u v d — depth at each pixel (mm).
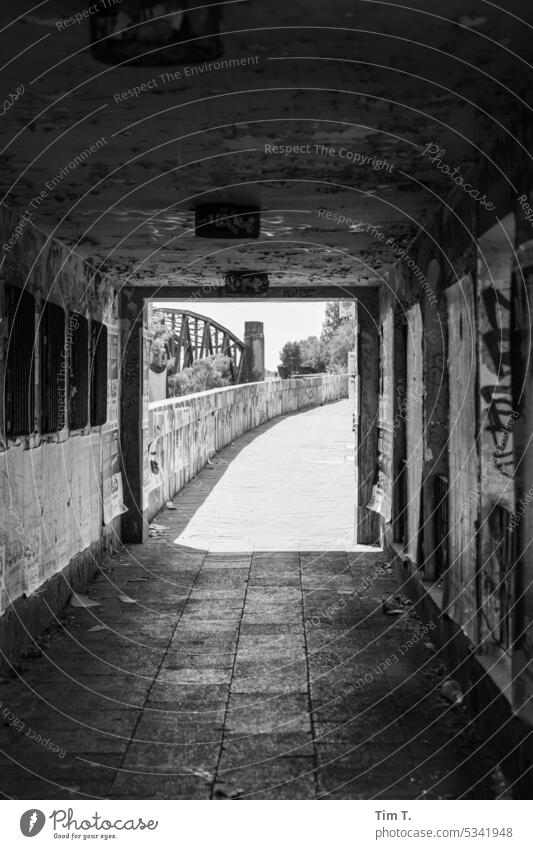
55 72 3551
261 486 14820
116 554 9461
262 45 3314
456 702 4980
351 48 3346
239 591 7828
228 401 21359
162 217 6262
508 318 4148
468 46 3328
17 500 5699
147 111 4035
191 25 2941
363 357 10070
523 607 3770
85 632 6504
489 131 4285
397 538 8555
